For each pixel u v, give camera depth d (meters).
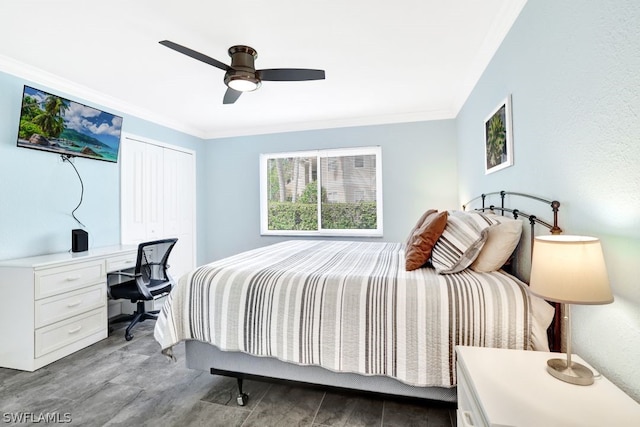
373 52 2.33
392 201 3.94
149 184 3.75
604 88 1.06
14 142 2.47
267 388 1.90
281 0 1.74
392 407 1.71
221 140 4.62
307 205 4.34
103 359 2.30
